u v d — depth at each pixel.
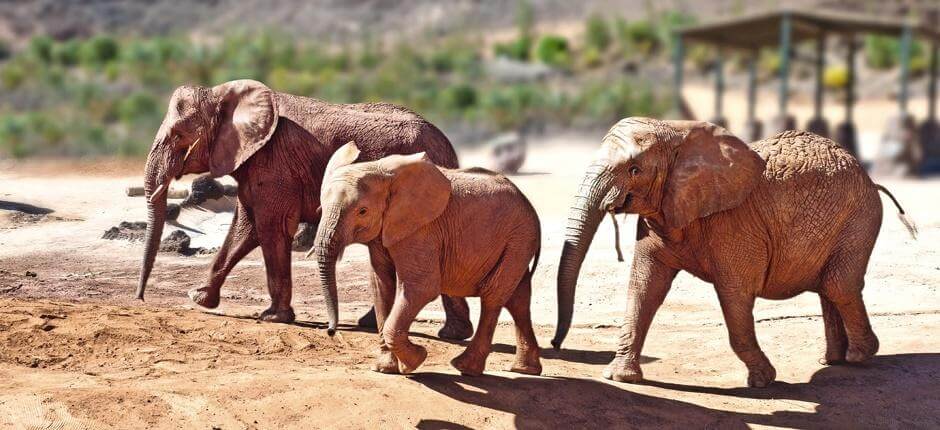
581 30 103.12
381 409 7.84
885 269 15.68
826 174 9.65
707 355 11.09
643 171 8.68
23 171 25.64
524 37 89.69
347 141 11.57
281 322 11.58
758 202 9.27
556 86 74.25
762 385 9.65
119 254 16.41
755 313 13.24
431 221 8.23
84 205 20.20
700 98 64.69
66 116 52.16
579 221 8.68
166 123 11.64
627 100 61.03
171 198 19.73
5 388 7.72
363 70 84.81
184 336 9.97
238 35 102.31
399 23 123.88
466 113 59.31
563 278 8.60
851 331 10.30
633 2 115.12
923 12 89.19
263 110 11.52
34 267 15.21
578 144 49.62
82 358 8.92
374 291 8.73
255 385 7.98
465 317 11.51
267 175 11.52
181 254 16.64
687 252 9.30
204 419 7.41
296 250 17.11
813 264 9.74
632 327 9.56
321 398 7.88
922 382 10.01
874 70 69.25
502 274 8.77
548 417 8.21
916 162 32.03
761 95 65.62
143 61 73.38
